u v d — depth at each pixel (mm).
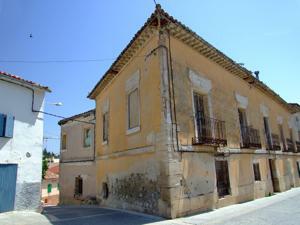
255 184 12445
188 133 8836
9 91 8945
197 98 10273
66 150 18578
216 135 10367
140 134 9664
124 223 7168
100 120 14750
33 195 9031
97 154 14516
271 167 15648
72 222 7418
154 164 8562
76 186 16906
